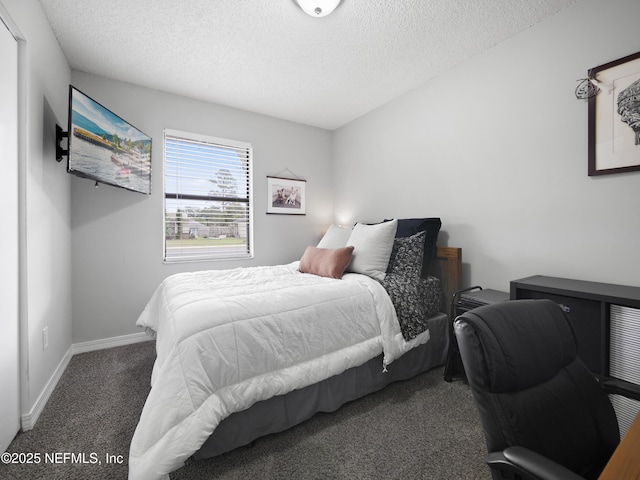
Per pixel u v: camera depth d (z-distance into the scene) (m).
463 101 2.47
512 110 2.14
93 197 2.62
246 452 1.39
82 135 2.03
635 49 1.59
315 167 3.96
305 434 1.51
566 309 1.52
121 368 2.25
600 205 1.73
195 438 1.11
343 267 2.24
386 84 2.83
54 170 2.05
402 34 2.11
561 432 0.78
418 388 1.97
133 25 2.00
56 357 2.06
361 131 3.58
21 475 1.25
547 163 1.96
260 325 1.43
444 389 1.95
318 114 3.55
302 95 3.06
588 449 0.80
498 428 0.73
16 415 1.48
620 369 1.33
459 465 1.30
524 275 2.09
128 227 2.78
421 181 2.86
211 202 3.28
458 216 2.53
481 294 2.07
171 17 1.93
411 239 2.41
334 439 1.47
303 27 2.03
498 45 2.22
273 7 1.85
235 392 1.29
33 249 1.66
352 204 3.75
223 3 1.81
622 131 1.63
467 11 1.89
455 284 2.40
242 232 3.48
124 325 2.76
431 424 1.59
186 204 3.13
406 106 3.00
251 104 3.26
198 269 3.15
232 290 1.75
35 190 1.70
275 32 2.08
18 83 1.54
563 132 1.88
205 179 3.24
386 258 2.30
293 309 1.57
